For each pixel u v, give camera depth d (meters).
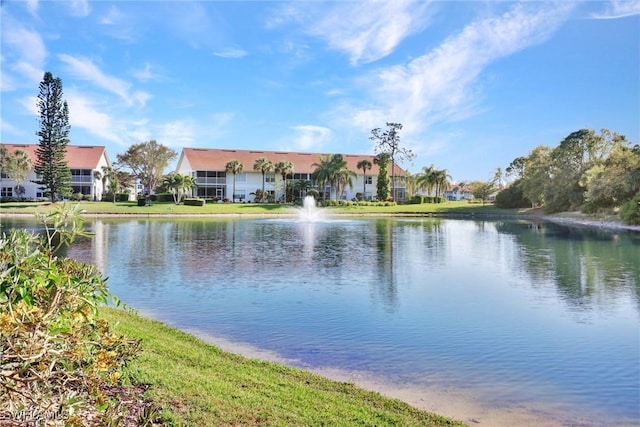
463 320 10.45
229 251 22.56
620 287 14.30
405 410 5.72
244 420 4.86
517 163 77.75
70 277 3.64
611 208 48.16
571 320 10.52
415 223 46.47
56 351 2.98
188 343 7.94
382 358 8.02
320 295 12.95
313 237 30.33
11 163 65.56
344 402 5.76
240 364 7.01
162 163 82.62
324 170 71.25
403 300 12.40
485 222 48.78
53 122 56.97
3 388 2.84
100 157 74.94
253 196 77.38
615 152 51.09
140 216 52.75
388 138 79.44
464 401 6.35
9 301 3.13
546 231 36.69
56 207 3.88
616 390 6.79
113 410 3.30
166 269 17.17
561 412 6.07
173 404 5.00
